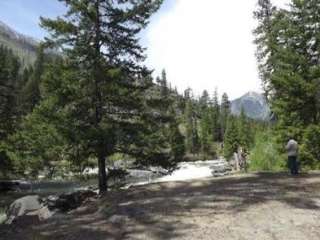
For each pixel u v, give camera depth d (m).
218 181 18.23
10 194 33.06
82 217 14.25
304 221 11.45
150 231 11.52
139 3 21.05
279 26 29.73
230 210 12.90
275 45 29.77
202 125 126.62
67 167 20.47
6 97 36.44
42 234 12.28
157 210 13.58
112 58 21.20
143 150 21.02
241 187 16.17
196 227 11.48
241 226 11.31
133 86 21.30
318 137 27.33
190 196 15.16
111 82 20.12
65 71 20.09
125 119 21.33
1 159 29.47
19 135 21.16
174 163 21.66
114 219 13.02
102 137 19.08
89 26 20.53
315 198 13.84
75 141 19.28
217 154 115.06
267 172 20.80
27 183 40.56
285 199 13.82
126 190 17.86
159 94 22.00
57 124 19.44
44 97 20.25
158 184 18.55
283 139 29.16
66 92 19.61
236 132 87.62
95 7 20.66
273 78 29.05
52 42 20.44
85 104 20.17
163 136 21.23
